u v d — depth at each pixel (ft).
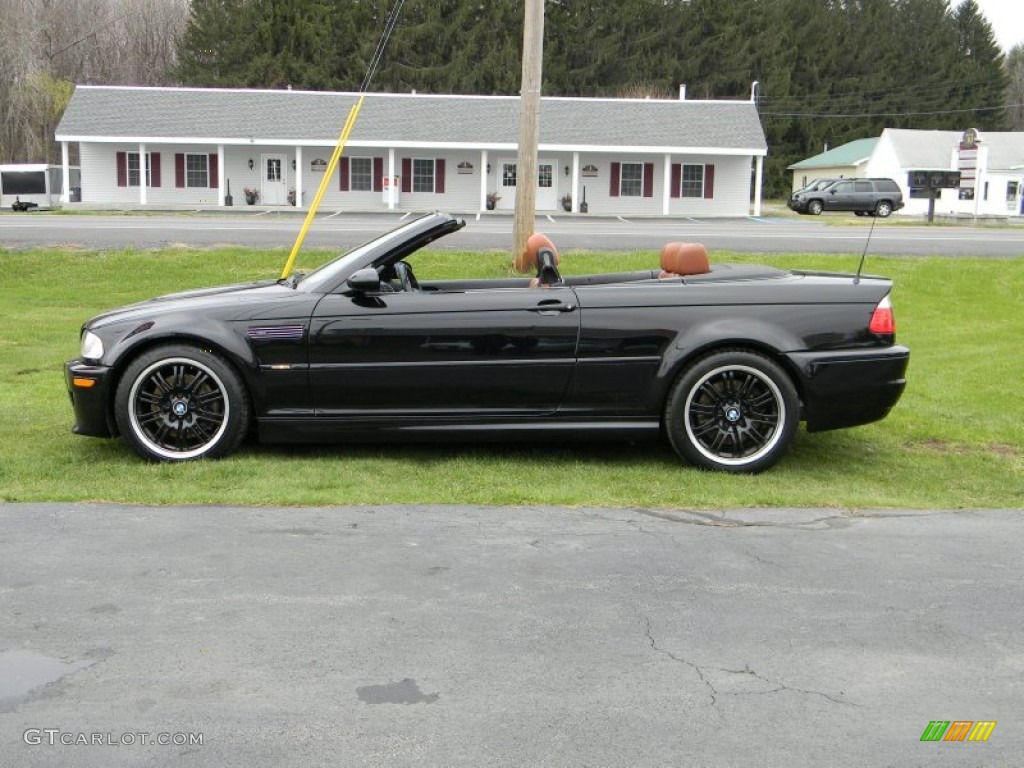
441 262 53.67
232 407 19.72
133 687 10.87
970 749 9.89
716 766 9.52
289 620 12.62
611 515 17.22
